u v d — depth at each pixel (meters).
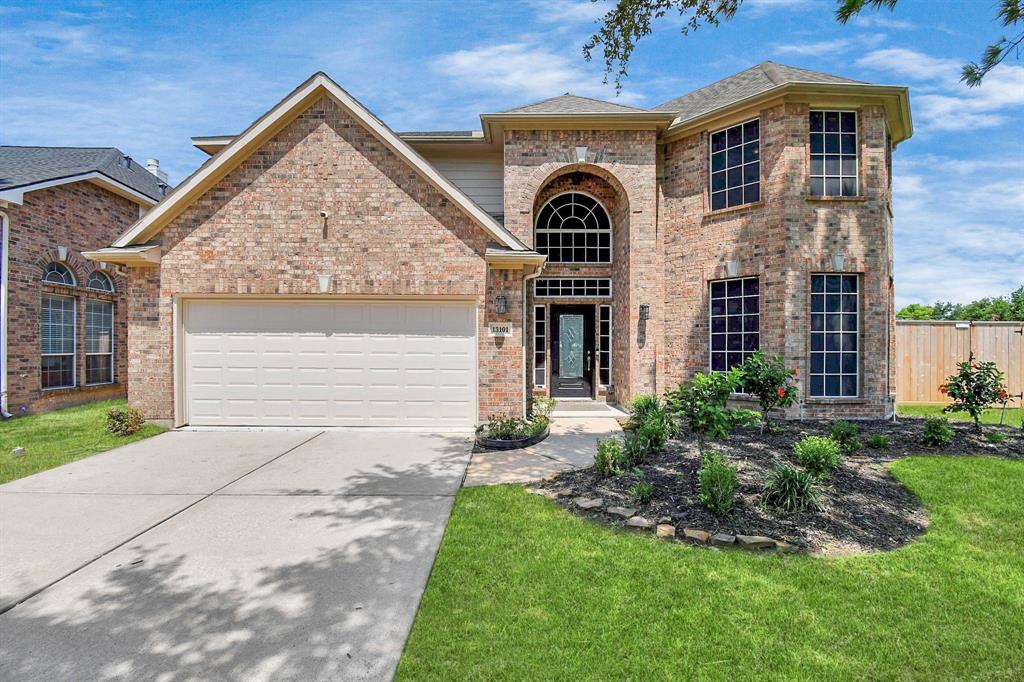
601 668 2.93
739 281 11.36
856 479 6.21
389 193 9.56
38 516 5.28
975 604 3.61
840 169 10.77
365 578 3.96
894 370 11.74
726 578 3.92
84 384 13.90
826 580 3.90
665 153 12.55
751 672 2.92
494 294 9.95
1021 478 6.38
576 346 13.66
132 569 4.12
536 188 12.05
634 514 5.14
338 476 6.73
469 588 3.79
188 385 9.71
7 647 3.14
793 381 10.38
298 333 9.75
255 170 9.49
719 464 5.48
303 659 3.01
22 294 12.09
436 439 8.95
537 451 8.20
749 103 10.76
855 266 10.55
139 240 9.48
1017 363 13.60
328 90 9.33
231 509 5.48
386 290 9.56
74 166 14.46
